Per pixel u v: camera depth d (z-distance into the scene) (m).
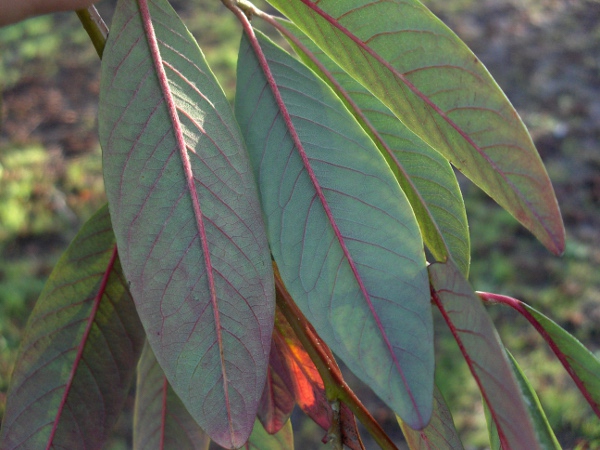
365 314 0.23
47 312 0.31
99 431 0.32
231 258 0.23
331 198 0.24
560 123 2.11
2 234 1.75
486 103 0.24
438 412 0.27
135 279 0.22
